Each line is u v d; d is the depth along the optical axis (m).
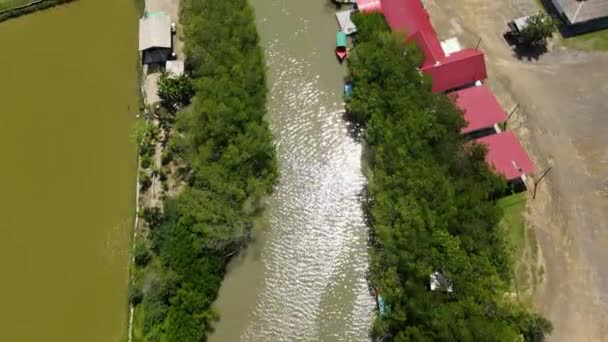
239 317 64.44
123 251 67.62
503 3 79.19
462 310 56.09
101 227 69.00
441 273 58.81
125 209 69.88
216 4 75.12
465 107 69.19
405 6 75.00
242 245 67.56
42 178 71.88
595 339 60.34
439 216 60.38
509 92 73.50
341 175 71.56
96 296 65.56
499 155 66.62
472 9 79.06
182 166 71.12
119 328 63.91
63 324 64.38
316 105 75.88
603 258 63.97
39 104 76.50
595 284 62.84
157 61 77.38
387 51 69.94
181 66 75.88
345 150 73.00
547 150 69.81
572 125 71.00
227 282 66.00
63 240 68.50
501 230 62.31
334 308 64.50
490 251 60.19
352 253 67.19
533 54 75.69
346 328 63.47
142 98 75.38
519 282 63.34
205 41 73.62
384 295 60.34
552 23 73.19
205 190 65.25
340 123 74.50
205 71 71.94
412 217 59.84
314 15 81.50
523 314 57.81
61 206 70.31
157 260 64.62
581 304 61.97
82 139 74.06
